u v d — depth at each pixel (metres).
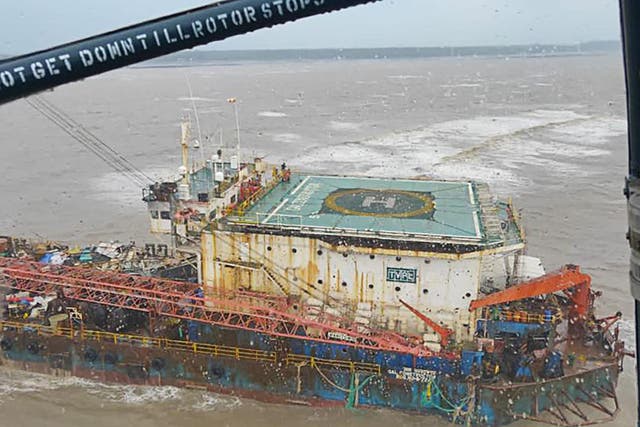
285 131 128.88
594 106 166.00
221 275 32.34
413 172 87.50
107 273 36.06
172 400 33.22
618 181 79.94
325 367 31.34
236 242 31.55
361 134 123.38
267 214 32.56
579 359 31.34
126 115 158.12
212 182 36.34
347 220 31.72
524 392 29.61
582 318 32.38
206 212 33.31
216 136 121.62
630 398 33.03
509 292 29.64
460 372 29.84
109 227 63.50
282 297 31.30
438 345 29.73
